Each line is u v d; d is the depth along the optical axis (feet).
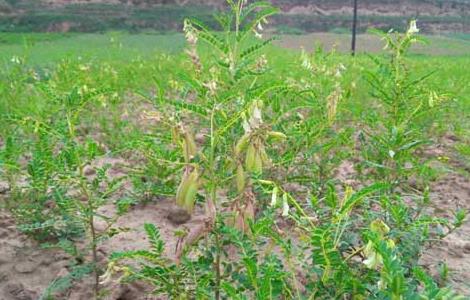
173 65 46.57
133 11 173.58
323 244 8.21
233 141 11.50
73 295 12.62
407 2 211.00
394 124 15.92
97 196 15.60
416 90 16.75
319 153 18.75
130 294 12.61
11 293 12.95
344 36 157.48
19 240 14.83
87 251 13.60
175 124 9.81
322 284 9.25
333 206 10.12
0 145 21.91
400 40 16.29
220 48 12.69
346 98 19.85
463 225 17.22
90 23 162.40
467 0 219.20
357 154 20.54
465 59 78.28
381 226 8.15
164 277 10.36
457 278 13.78
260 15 13.25
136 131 22.12
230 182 13.35
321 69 24.00
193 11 177.99
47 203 16.14
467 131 26.89
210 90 11.02
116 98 26.84
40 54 68.80
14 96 25.58
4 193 17.49
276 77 32.55
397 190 18.39
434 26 203.82
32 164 13.84
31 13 161.99
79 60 40.57
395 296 6.87
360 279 9.43
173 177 17.24
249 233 9.81
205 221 9.61
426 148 24.80
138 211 17.30
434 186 20.61
